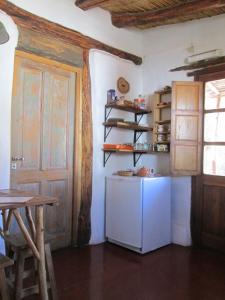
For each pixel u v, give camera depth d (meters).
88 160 3.55
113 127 3.89
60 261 3.05
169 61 4.00
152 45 4.20
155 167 4.14
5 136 2.72
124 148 3.72
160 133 3.97
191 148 3.62
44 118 3.19
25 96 3.01
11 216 2.15
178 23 3.85
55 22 3.21
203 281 2.64
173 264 3.04
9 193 2.20
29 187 3.07
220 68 3.48
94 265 2.96
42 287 1.94
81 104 3.50
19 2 2.88
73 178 3.49
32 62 3.06
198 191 3.68
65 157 3.41
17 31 2.85
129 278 2.68
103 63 3.73
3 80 2.70
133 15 3.70
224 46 3.46
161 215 3.57
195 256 3.29
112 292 2.41
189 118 3.62
